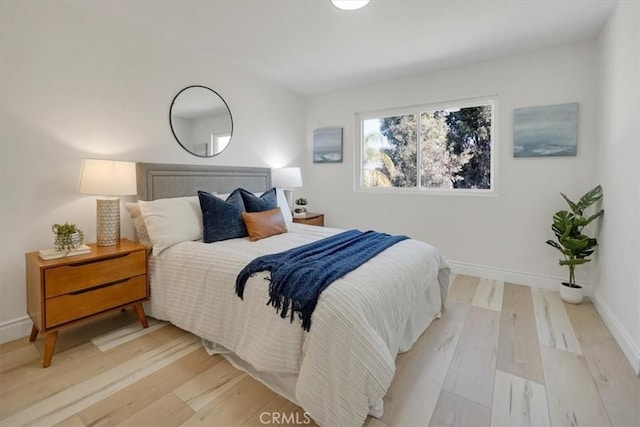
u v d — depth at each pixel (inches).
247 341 65.4
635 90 73.8
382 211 156.9
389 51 116.6
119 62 98.0
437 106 141.3
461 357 73.7
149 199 104.9
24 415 55.4
